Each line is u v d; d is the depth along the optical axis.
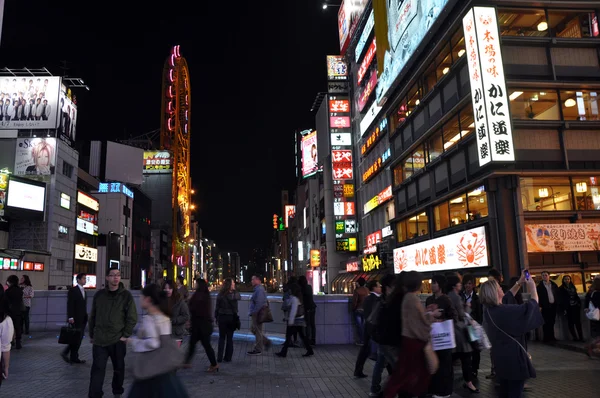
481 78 20.41
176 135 94.25
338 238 52.53
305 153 75.12
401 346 5.56
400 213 34.00
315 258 65.44
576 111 21.53
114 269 7.50
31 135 51.38
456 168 24.92
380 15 36.31
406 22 30.03
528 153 20.91
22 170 49.09
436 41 26.12
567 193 21.03
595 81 21.59
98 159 78.00
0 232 45.16
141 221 82.50
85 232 57.41
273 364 11.09
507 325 5.87
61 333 10.83
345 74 55.44
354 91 53.69
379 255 40.41
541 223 20.67
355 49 51.47
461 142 23.70
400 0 31.34
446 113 25.14
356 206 53.16
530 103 21.36
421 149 29.89
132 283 75.19
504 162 19.86
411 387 5.32
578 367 10.29
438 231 27.00
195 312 10.16
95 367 7.17
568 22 22.31
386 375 9.77
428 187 28.84
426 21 26.30
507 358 5.83
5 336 6.88
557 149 21.14
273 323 16.31
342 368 10.58
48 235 48.00
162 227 101.56
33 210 45.84
